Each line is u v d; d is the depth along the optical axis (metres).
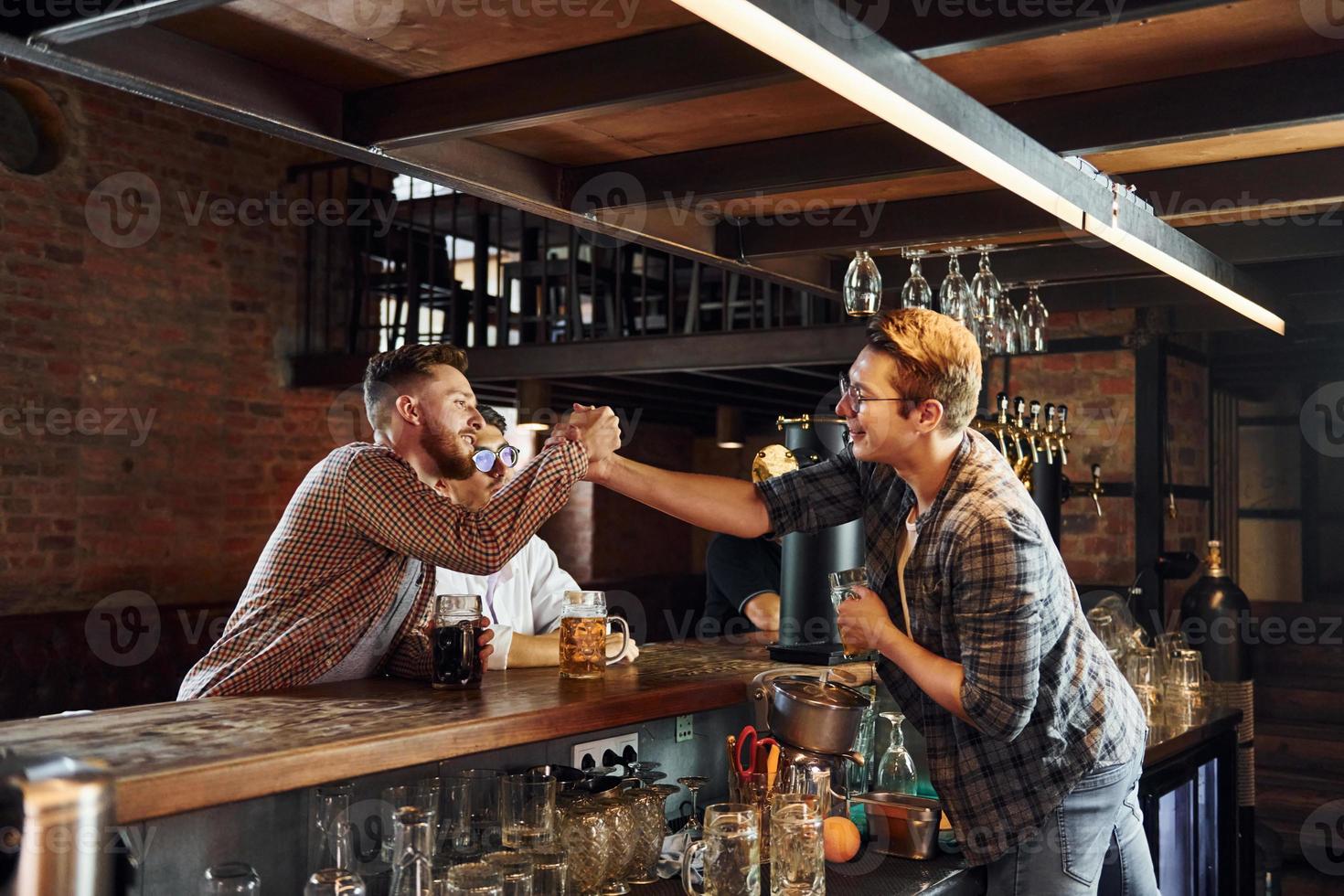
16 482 5.85
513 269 7.05
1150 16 1.62
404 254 7.86
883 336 2.00
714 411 9.25
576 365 6.35
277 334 7.14
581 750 2.09
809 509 2.35
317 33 1.76
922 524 2.03
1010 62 2.16
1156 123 2.25
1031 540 1.91
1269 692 6.32
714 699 2.24
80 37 1.54
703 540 10.74
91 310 6.18
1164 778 2.86
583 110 1.86
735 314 7.51
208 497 6.74
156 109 6.48
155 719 1.72
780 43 1.42
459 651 2.02
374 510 2.03
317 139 1.99
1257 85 2.16
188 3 1.42
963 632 1.94
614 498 9.64
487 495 2.33
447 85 1.96
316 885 1.48
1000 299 3.37
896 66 1.64
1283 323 3.76
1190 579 6.15
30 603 5.89
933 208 2.92
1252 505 8.09
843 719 2.09
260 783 1.46
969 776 2.06
